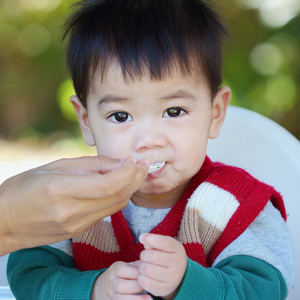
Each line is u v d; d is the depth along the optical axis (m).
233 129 1.25
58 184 0.58
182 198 0.91
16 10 3.93
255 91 3.00
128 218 0.95
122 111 0.81
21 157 3.44
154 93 0.79
